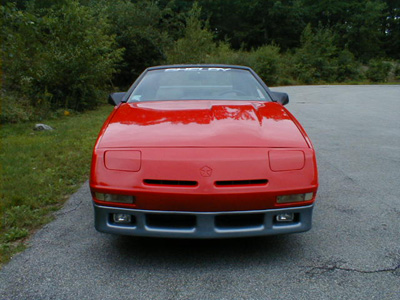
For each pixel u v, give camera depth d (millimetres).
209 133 2578
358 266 2488
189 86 3650
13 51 8453
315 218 3371
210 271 2416
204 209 2291
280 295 2146
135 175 2324
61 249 2715
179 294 2148
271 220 2379
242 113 2980
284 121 2873
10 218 3180
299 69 35719
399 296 2135
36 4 15727
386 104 13891
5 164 4801
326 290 2199
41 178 4277
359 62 41250
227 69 3963
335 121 9469
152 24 21484
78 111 11367
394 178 4621
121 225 2398
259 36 57594
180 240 2877
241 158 2357
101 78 12773
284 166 2381
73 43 11195
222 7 57312
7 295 2125
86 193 4016
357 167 5145
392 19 60625
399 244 2830
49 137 6688
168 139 2502
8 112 8445
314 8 61188
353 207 3645
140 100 3475
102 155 2428
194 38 23797
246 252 2689
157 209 2314
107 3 18203
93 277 2332
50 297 2111
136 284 2254
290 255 2648
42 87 10750
